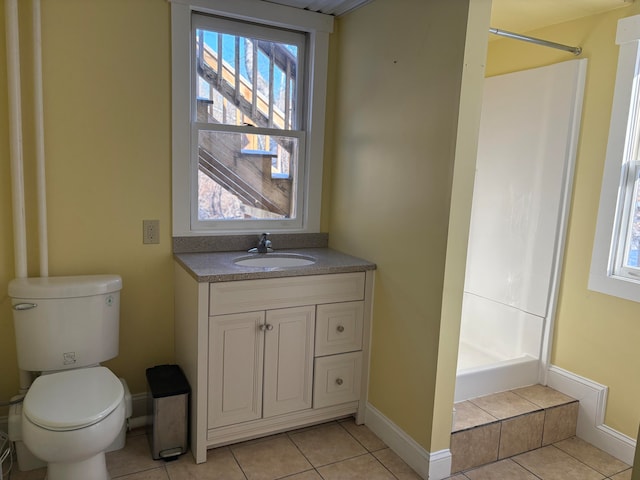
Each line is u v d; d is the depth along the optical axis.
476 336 3.02
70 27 2.11
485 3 1.83
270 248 2.59
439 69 1.94
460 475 2.13
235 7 2.38
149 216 2.38
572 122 2.42
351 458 2.22
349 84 2.57
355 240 2.56
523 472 2.17
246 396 2.19
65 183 2.20
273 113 2.67
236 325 2.10
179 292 2.37
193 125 2.45
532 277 2.65
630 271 2.29
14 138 2.03
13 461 2.09
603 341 2.37
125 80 2.24
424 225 2.05
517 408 2.35
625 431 2.29
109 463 2.11
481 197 2.93
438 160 1.96
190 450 2.22
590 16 2.36
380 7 2.29
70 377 1.92
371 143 2.40
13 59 1.98
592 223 2.39
